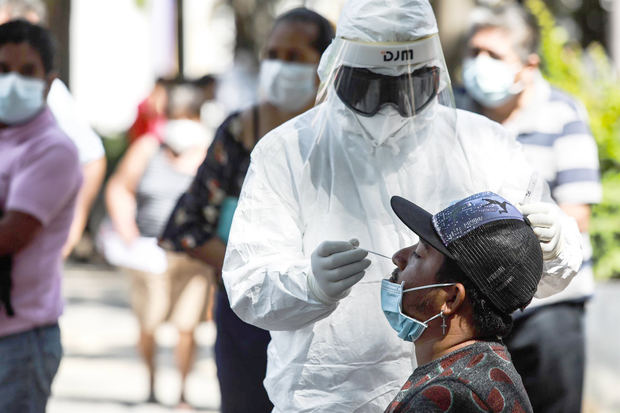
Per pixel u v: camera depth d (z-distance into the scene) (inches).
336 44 263.6
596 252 587.2
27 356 339.9
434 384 213.9
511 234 217.5
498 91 379.2
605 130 590.6
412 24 257.6
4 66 343.3
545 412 374.0
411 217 225.6
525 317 368.8
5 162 341.7
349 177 262.1
